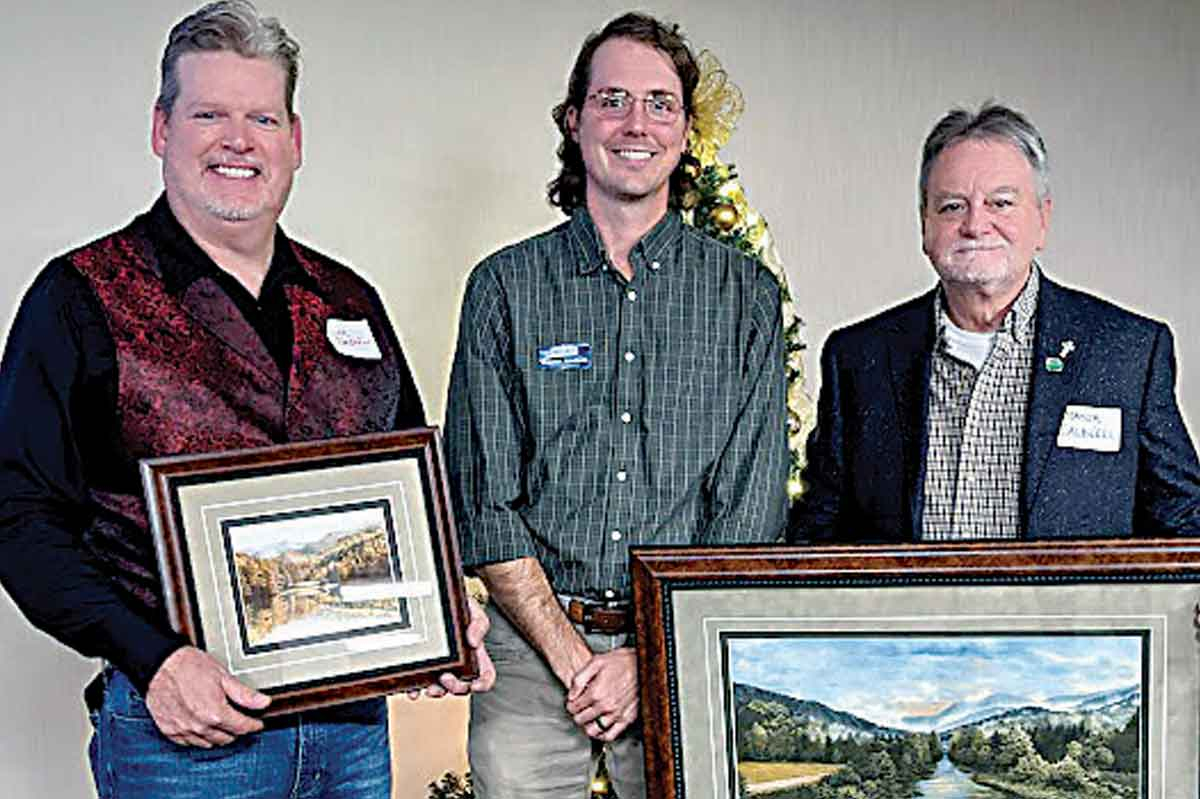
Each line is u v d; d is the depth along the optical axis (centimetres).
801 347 330
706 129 290
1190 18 427
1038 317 261
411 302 414
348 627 246
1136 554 245
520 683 281
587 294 276
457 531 278
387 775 266
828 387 276
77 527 239
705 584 254
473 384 276
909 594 250
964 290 258
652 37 277
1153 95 427
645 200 276
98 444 238
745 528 271
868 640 252
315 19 404
